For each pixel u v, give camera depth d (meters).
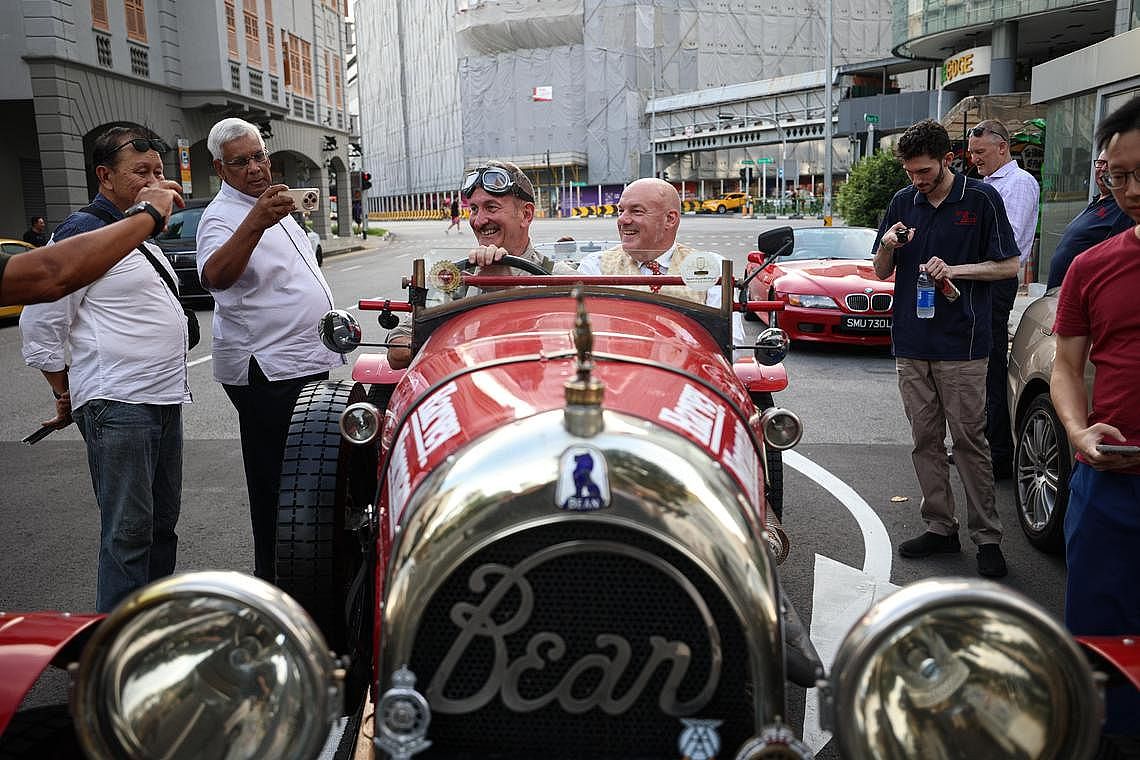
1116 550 2.59
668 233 3.93
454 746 1.93
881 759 1.68
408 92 98.75
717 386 2.40
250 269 3.94
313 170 35.81
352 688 2.82
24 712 2.07
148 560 3.49
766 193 75.88
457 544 1.81
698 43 74.31
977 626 1.69
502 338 2.58
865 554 4.63
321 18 35.59
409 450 2.18
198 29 24.97
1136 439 2.55
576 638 1.86
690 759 1.83
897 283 4.42
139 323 3.38
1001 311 5.66
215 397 8.44
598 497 1.78
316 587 2.93
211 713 1.75
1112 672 2.08
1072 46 31.41
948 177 4.19
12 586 4.36
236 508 5.44
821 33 77.38
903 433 7.01
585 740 1.91
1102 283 2.58
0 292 2.36
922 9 31.36
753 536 1.88
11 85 19.69
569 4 73.81
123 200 3.35
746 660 1.87
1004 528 5.05
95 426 3.33
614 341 2.52
